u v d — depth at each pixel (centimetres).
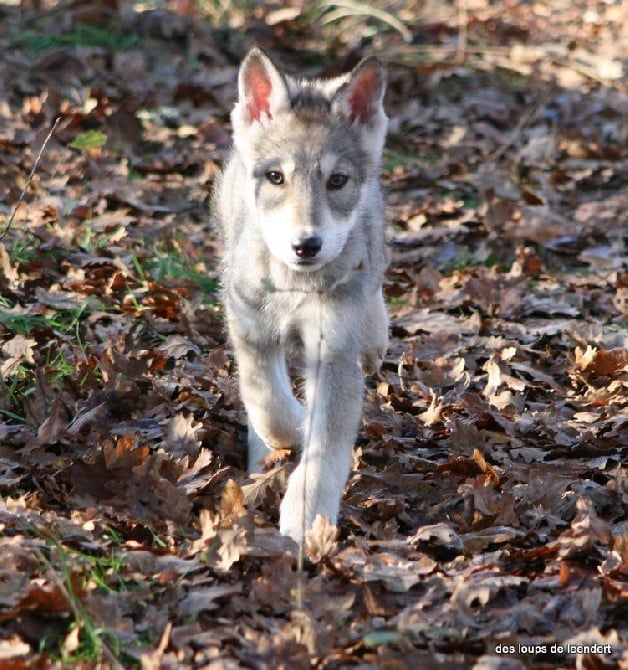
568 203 1492
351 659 591
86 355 959
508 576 677
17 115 1490
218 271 1163
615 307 1194
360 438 905
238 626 617
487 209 1408
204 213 1348
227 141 1562
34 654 566
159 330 1038
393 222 1409
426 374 1024
